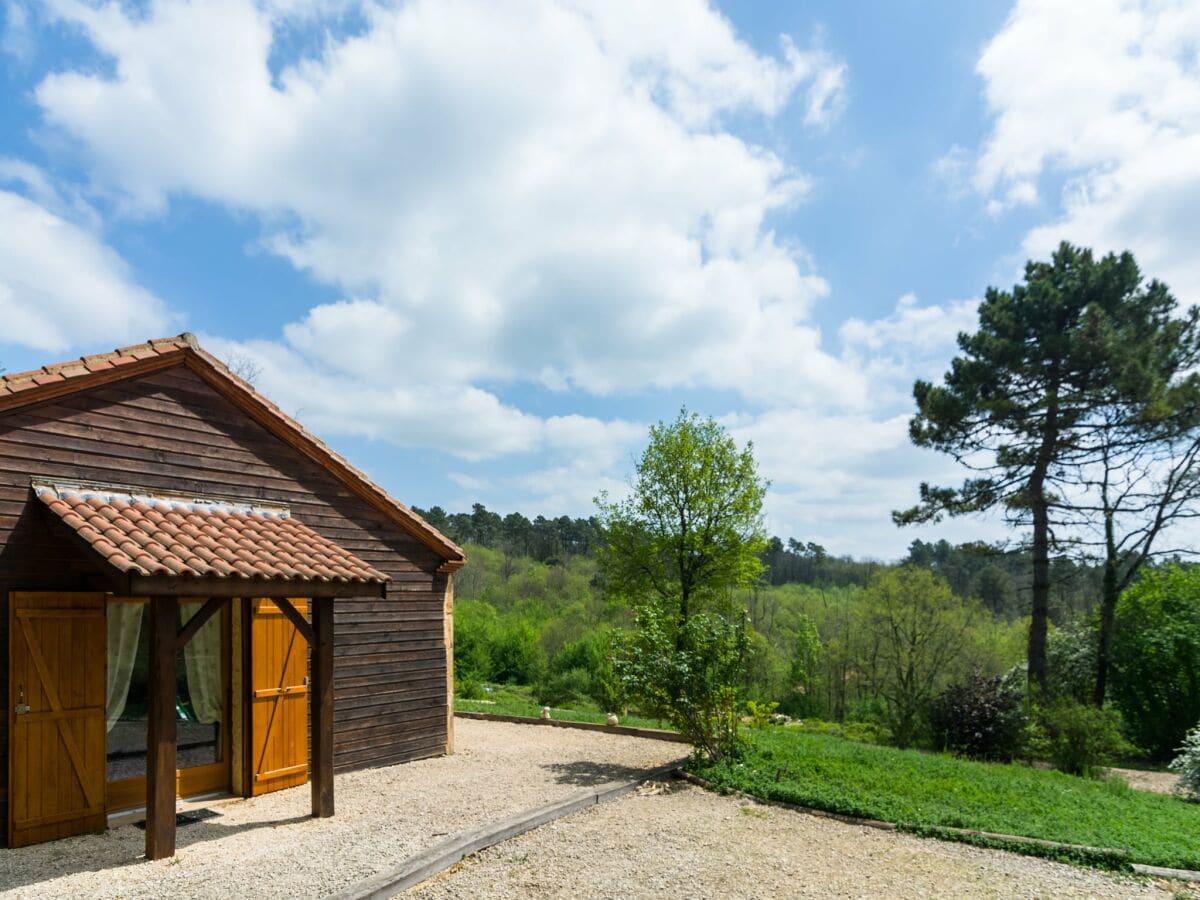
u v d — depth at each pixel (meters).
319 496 10.30
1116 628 21.73
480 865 6.59
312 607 8.11
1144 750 20.67
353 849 6.75
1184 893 6.56
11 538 7.07
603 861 6.81
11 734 6.81
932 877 6.80
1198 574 22.69
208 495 8.85
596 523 18.70
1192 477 20.73
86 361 7.84
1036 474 21.45
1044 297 21.48
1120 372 19.73
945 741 17.08
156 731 6.55
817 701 32.91
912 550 56.28
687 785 10.15
